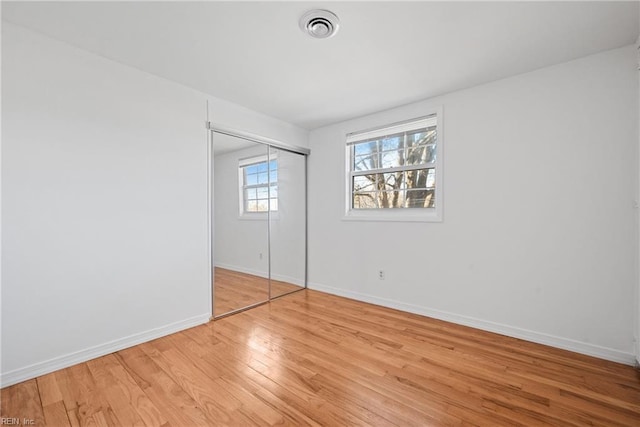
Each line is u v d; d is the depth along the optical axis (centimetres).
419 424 149
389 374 194
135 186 238
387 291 334
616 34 192
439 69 241
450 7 167
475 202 271
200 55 220
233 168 321
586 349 221
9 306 181
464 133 277
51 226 197
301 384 183
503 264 257
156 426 148
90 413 157
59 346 200
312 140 407
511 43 203
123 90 232
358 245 360
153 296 249
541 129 238
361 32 191
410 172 325
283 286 385
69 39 199
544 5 165
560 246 231
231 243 319
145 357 217
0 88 179
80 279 210
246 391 176
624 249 207
